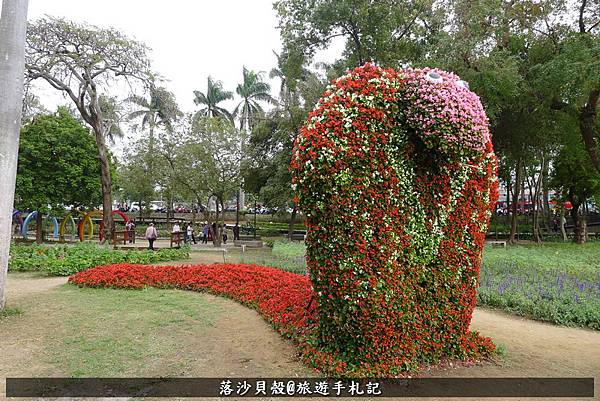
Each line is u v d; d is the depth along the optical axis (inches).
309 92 707.4
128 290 311.9
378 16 599.2
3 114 231.5
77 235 840.9
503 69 538.6
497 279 346.6
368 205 147.9
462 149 145.2
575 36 553.3
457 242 167.8
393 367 150.7
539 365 176.6
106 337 201.3
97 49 642.8
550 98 616.7
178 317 237.1
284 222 1349.7
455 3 553.9
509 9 601.3
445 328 167.9
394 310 152.3
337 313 153.7
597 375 167.8
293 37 639.8
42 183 650.2
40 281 347.6
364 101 149.6
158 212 1493.6
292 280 292.4
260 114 973.2
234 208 1594.5
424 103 145.2
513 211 847.1
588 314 253.1
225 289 297.6
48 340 196.4
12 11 233.9
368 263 147.2
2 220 233.8
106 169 699.4
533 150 802.8
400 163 154.9
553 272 390.9
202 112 1274.6
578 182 838.5
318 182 146.6
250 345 190.5
